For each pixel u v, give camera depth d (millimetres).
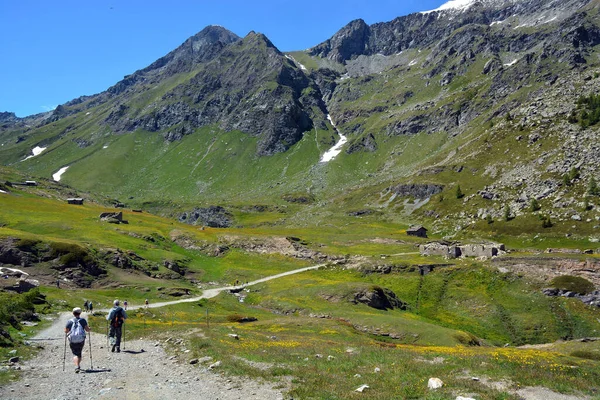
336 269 124750
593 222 156375
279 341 40219
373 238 169250
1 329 30438
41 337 35750
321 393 18406
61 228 116812
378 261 124062
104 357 27312
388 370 23312
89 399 17562
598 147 189375
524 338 87812
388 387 19344
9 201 155500
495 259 114000
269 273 122500
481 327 92812
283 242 147625
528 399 18703
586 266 101938
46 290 66188
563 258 105938
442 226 197750
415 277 113938
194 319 65312
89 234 115312
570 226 159375
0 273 67812
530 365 24375
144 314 63188
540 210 176625
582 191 174000
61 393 18328
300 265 132375
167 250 129500
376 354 29969
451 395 17938
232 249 142875
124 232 130375
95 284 84250
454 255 126750
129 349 30828
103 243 104438
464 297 103438
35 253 84875
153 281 92875
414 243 159125
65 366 24219
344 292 95188
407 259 125562
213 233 159000
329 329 60938
